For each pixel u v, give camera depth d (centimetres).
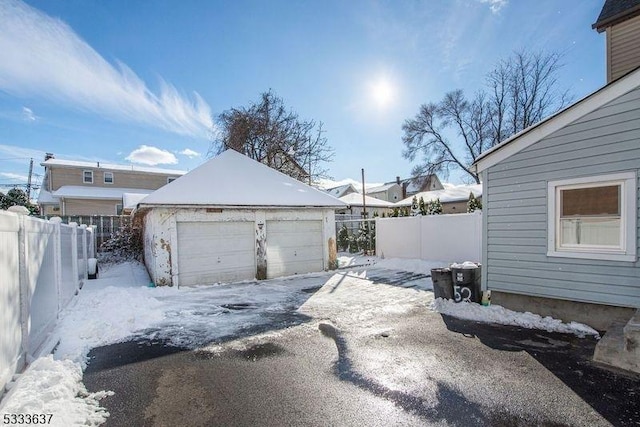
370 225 1505
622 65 726
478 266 671
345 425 279
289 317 607
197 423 284
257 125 2225
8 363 324
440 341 474
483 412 295
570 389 334
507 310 592
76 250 804
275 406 310
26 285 381
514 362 400
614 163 482
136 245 1509
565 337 481
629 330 377
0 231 309
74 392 336
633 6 682
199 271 934
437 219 1199
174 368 396
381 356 424
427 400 317
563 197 541
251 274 1007
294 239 1098
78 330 516
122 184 2755
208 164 1109
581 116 513
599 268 497
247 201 989
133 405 314
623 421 280
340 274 1088
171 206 884
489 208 625
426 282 935
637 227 463
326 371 383
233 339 496
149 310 646
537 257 564
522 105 2459
